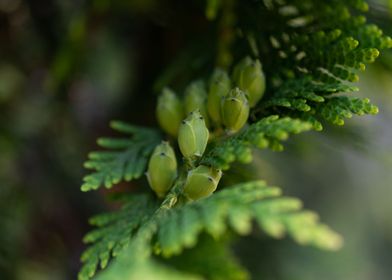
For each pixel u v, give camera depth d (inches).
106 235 8.6
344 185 21.0
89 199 13.9
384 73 11.1
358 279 23.5
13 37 13.4
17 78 13.8
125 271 6.7
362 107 8.3
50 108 14.0
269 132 7.7
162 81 10.9
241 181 10.1
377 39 9.0
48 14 13.3
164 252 7.5
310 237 6.7
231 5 10.3
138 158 9.4
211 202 7.3
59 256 13.8
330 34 8.9
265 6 10.0
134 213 8.9
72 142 14.1
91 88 14.2
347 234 22.5
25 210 13.4
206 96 9.3
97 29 12.7
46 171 13.8
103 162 9.2
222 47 10.4
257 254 13.0
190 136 8.3
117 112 13.4
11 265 12.7
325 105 8.5
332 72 8.9
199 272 9.3
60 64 12.5
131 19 12.8
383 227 24.9
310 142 11.2
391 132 12.2
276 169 13.4
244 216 7.0
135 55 12.9
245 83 9.0
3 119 13.6
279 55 9.6
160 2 11.9
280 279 13.3
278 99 8.7
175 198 8.1
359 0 9.3
